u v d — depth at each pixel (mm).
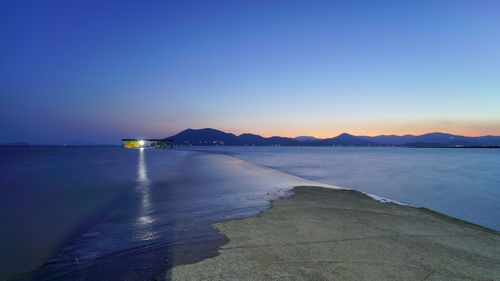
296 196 9102
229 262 3564
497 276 3406
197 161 30875
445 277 3330
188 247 4141
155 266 3447
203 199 8336
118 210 6789
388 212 7121
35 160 33281
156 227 5254
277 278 3125
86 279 3123
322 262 3627
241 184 12086
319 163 35875
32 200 8047
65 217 6090
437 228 5676
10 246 4250
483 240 4965
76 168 20422
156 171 17953
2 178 13734
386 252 4098
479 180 18562
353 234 4941
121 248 4133
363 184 15766
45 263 3602
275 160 41688
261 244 4289
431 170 26453
